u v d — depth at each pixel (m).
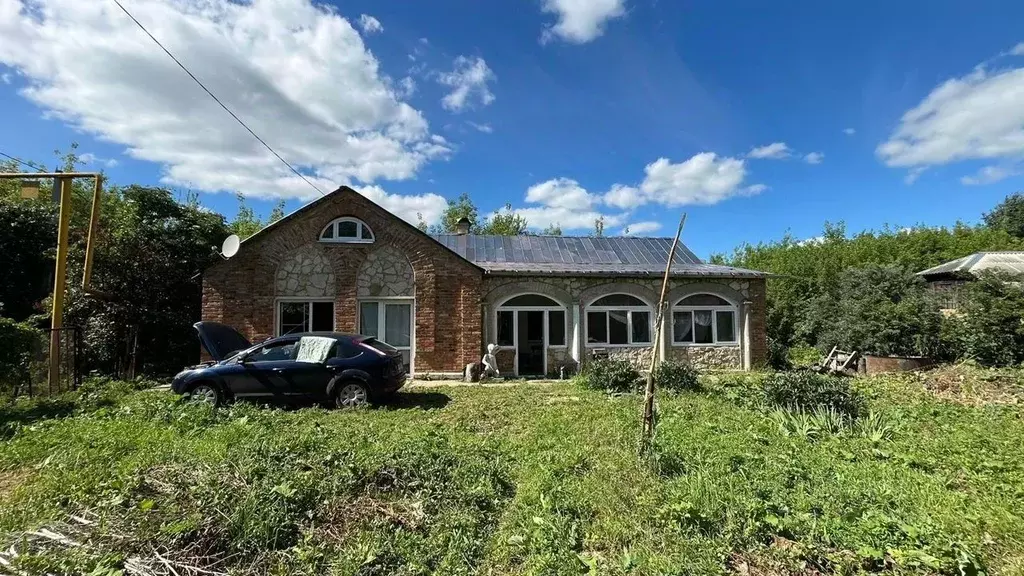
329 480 5.09
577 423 8.28
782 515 4.62
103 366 15.37
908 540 4.12
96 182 12.09
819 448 6.92
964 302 16.30
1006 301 15.00
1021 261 23.02
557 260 19.30
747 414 8.92
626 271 16.19
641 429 6.80
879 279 20.98
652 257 20.08
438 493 5.09
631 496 5.09
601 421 8.34
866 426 7.97
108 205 19.62
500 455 6.40
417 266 15.06
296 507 4.62
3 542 3.97
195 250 17.48
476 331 15.16
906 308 16.78
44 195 20.42
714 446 6.66
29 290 18.19
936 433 7.97
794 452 6.59
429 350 14.91
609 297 16.55
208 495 4.61
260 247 14.61
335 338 10.32
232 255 14.39
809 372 9.94
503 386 13.07
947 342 15.97
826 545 4.16
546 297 16.23
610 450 6.61
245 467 5.18
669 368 11.97
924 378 13.12
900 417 8.80
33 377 10.84
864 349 17.58
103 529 4.10
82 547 3.88
